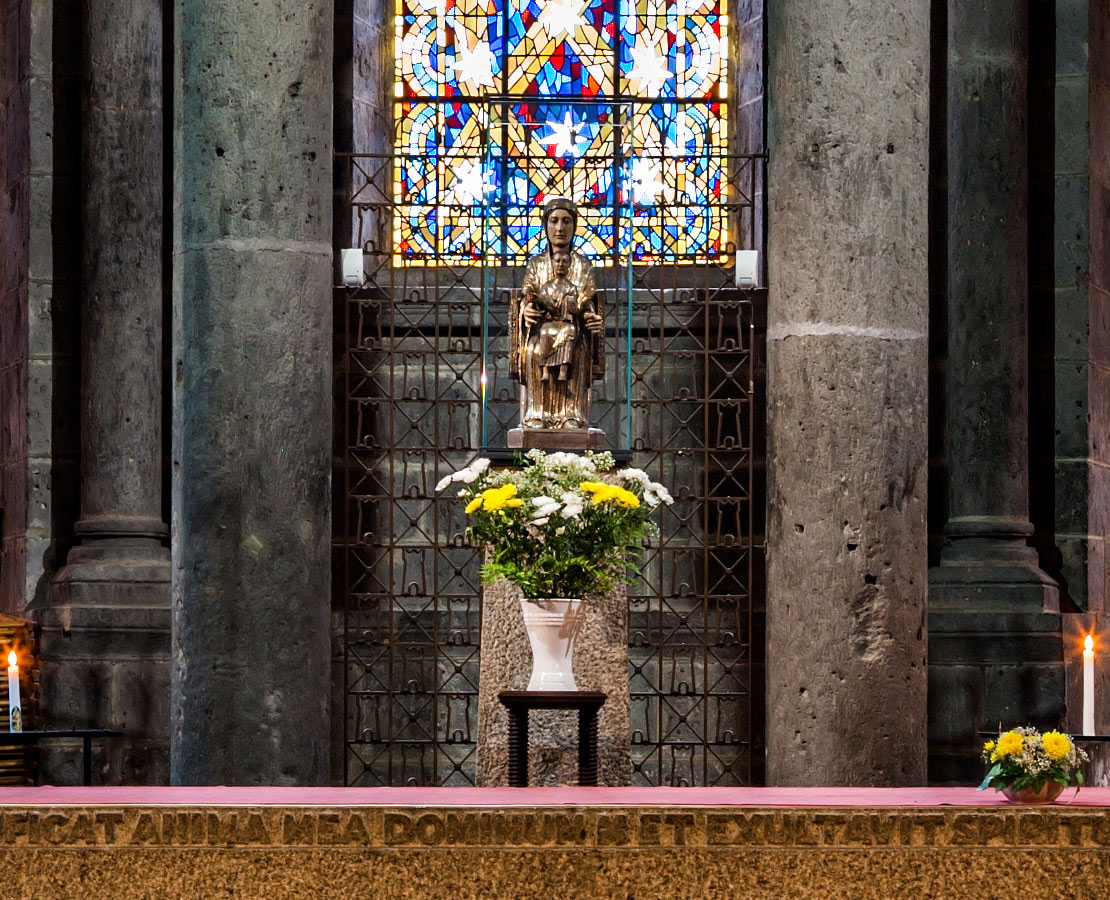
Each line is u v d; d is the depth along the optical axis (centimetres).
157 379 1438
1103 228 1491
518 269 1530
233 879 717
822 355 1164
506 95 1503
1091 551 1455
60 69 1457
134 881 716
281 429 1165
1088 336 1459
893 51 1178
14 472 1469
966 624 1382
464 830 721
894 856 723
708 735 1450
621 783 1090
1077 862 721
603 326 1138
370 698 1445
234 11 1176
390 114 1566
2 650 1362
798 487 1166
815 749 1146
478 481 1023
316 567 1173
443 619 1463
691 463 1480
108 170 1431
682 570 1478
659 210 1546
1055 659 1375
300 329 1176
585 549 980
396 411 1484
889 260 1172
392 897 719
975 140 1438
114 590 1394
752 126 1550
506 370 1496
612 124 1560
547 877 721
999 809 725
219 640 1149
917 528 1170
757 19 1554
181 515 1174
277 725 1148
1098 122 1484
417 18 1574
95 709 1376
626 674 1102
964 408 1432
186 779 1150
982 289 1430
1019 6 1446
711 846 723
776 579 1178
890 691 1148
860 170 1170
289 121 1180
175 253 1200
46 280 1449
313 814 720
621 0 1577
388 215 1555
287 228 1176
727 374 1421
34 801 736
